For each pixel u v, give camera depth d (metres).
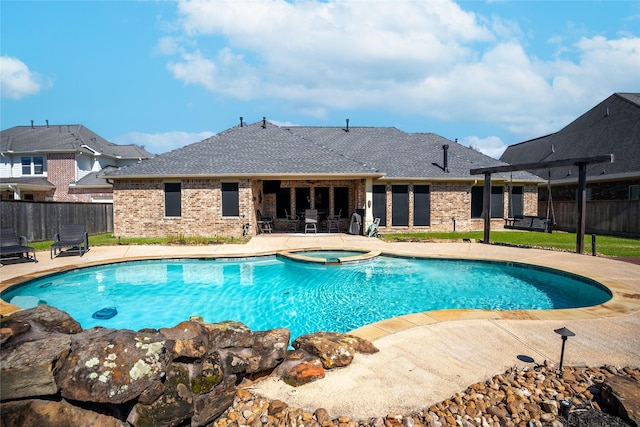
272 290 9.16
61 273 9.66
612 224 17.86
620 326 5.38
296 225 20.30
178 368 3.10
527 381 3.73
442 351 4.46
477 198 20.45
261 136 20.77
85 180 27.72
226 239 16.02
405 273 10.70
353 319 7.18
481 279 10.11
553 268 9.64
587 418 3.14
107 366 2.76
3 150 27.48
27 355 2.69
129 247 13.72
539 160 25.34
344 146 22.33
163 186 17.39
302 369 3.74
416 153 21.69
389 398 3.41
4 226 13.66
